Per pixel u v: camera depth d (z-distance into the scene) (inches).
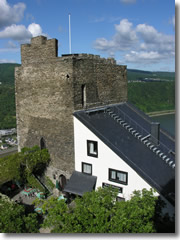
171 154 709.3
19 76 900.6
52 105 792.3
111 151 629.6
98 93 853.2
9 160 804.6
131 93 5940.0
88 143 695.1
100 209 418.3
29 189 830.5
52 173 839.7
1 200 603.5
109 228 403.5
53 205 473.7
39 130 861.8
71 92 724.0
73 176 719.7
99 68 847.7
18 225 497.4
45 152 836.0
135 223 395.5
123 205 422.6
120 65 992.9
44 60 789.2
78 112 741.3
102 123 738.8
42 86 814.5
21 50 869.2
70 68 714.8
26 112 903.7
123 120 806.5
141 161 613.3
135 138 721.6
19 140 962.7
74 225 414.0
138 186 579.8
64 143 775.1
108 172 647.1
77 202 449.1
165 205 511.5
